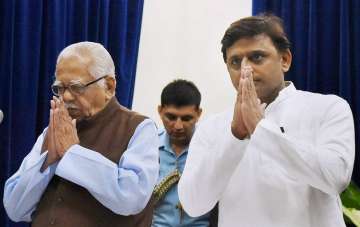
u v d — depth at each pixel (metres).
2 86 2.68
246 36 1.46
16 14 2.76
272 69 1.47
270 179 1.44
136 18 3.10
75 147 1.51
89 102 1.58
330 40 2.97
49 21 2.83
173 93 2.21
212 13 3.35
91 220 1.52
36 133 2.81
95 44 1.64
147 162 1.58
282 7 3.04
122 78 3.00
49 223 1.51
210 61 3.33
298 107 1.52
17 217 1.61
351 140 1.41
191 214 1.54
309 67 2.96
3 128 2.66
